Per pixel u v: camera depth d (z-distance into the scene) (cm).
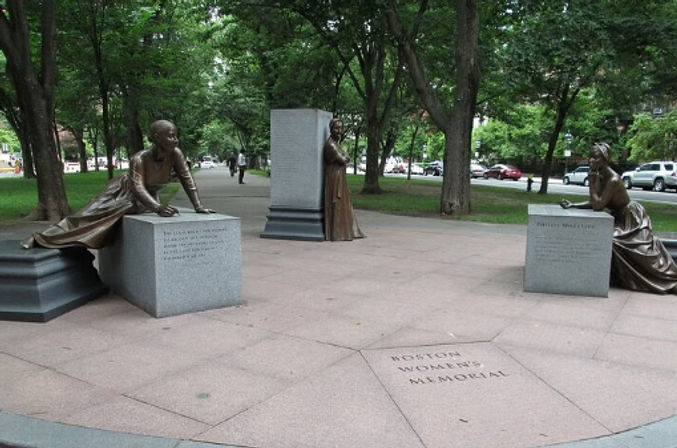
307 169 1105
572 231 673
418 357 459
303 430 334
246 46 2780
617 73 2316
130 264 604
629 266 705
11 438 320
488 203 2162
